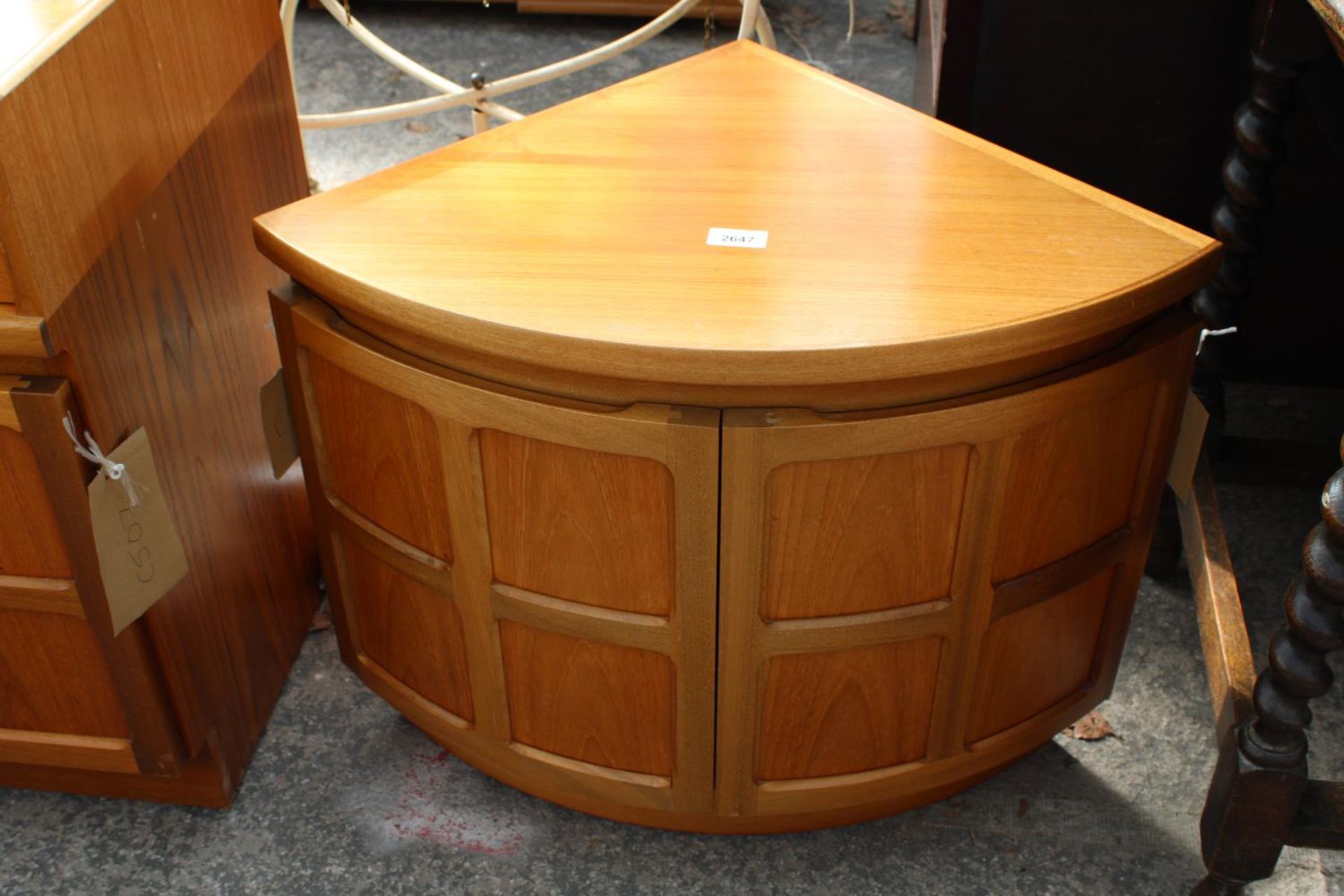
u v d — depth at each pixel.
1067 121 1.86
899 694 1.37
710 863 1.52
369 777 1.63
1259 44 1.55
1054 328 1.13
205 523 1.48
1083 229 1.28
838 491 1.18
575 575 1.28
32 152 1.08
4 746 1.48
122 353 1.26
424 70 2.36
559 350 1.11
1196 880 1.50
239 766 1.61
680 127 1.49
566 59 3.35
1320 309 2.09
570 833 1.56
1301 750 1.28
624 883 1.50
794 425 1.12
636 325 1.12
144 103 1.28
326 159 2.89
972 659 1.35
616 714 1.39
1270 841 1.34
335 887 1.50
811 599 1.26
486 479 1.25
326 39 3.43
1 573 1.33
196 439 1.44
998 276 1.19
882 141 1.46
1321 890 1.48
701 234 1.27
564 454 1.19
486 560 1.31
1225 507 2.03
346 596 1.54
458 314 1.14
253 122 1.56
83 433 1.22
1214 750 1.65
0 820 1.58
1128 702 1.72
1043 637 1.41
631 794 1.45
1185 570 1.92
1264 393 2.20
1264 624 1.84
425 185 1.36
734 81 1.60
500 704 1.43
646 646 1.31
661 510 1.20
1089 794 1.60
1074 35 1.77
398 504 1.35
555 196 1.34
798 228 1.28
